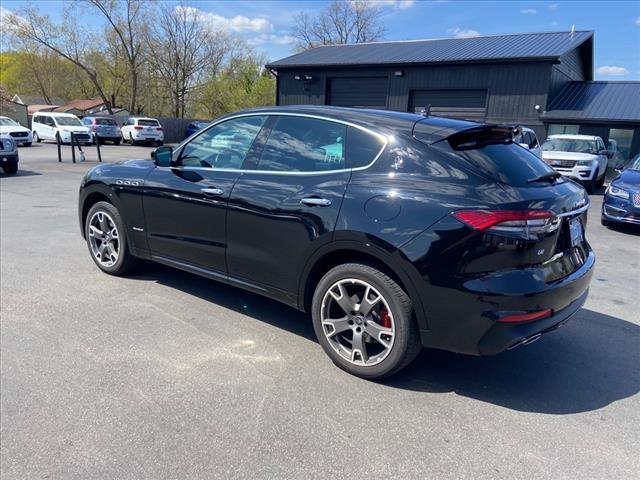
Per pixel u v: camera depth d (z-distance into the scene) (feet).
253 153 12.35
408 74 68.64
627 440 8.70
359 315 10.33
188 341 11.87
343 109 11.66
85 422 8.65
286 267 11.36
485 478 7.62
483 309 8.90
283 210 11.14
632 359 11.94
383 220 9.65
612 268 20.71
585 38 67.82
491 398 9.95
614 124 59.16
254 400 9.49
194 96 162.50
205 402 9.36
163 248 14.39
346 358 10.61
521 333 8.95
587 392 10.32
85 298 14.40
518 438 8.64
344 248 10.18
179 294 14.96
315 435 8.52
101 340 11.77
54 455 7.82
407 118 10.88
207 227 12.89
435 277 9.15
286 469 7.67
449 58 65.05
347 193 10.27
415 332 9.77
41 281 15.80
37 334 11.98
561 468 7.90
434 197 9.33
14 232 22.71
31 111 173.99
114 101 176.65
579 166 46.21
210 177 12.85
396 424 8.92
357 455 8.04
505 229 8.73
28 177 44.96
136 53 141.69
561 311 9.66
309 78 75.92
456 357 11.73
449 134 9.89
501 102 63.31
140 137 104.06
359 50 80.43
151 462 7.73
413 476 7.61
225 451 8.03
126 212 15.23
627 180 28.89
